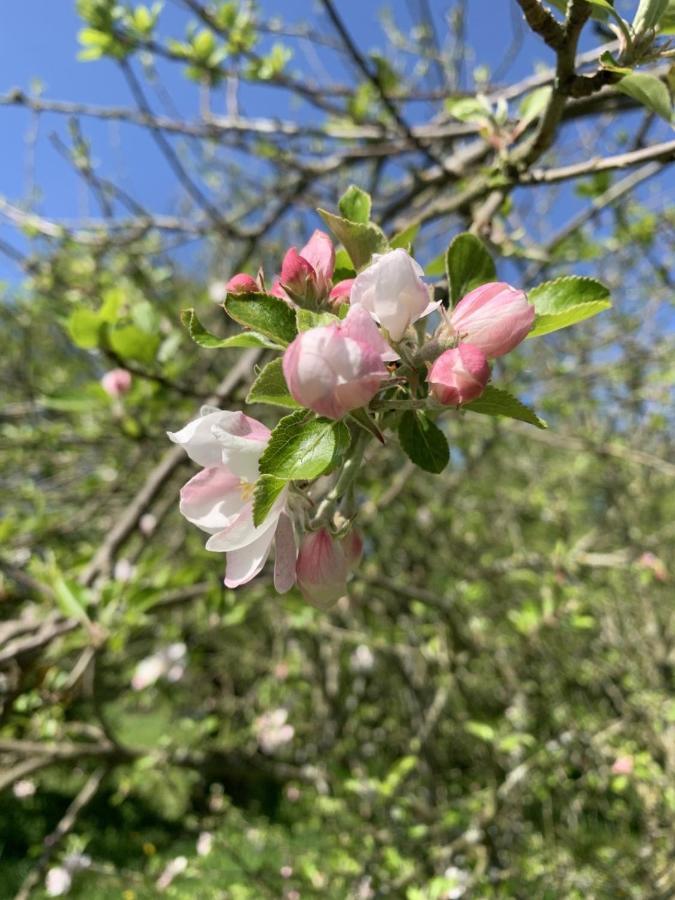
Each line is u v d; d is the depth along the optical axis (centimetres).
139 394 44
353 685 87
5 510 74
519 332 15
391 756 89
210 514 16
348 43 38
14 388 81
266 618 88
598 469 99
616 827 69
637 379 89
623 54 19
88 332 38
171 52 54
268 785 106
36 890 79
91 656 39
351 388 13
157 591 40
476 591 68
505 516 96
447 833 56
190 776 69
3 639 38
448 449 16
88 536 73
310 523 15
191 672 83
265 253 88
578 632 74
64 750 45
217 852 71
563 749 56
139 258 76
